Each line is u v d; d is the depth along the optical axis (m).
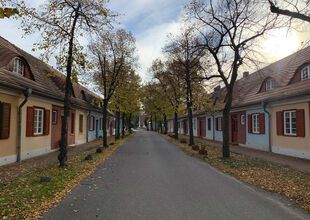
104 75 25.89
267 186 9.97
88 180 10.95
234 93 30.55
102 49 25.69
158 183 10.51
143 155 20.03
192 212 7.09
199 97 26.69
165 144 30.92
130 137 46.19
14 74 16.69
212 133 38.19
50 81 23.91
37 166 14.19
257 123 24.48
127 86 33.31
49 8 12.95
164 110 45.97
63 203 7.77
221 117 34.31
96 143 31.31
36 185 9.39
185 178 11.55
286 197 8.62
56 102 22.05
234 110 29.42
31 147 17.84
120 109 35.03
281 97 18.56
